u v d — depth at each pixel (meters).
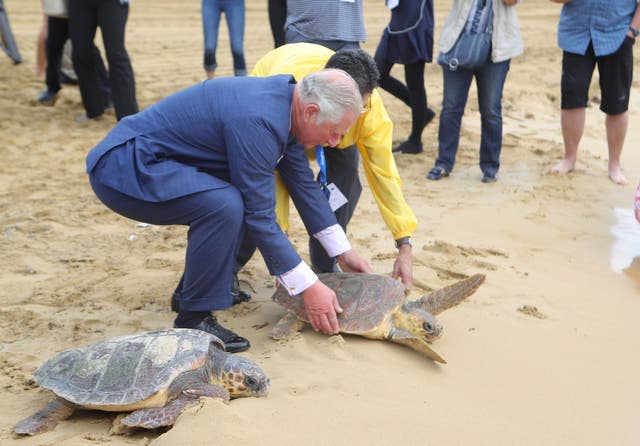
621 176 7.37
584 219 6.30
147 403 3.06
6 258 5.19
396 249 5.39
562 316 4.48
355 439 3.06
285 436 3.00
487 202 6.63
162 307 4.41
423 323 3.82
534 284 4.93
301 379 3.49
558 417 3.47
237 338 3.83
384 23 15.13
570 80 7.23
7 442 3.04
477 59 6.84
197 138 3.52
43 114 9.03
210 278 3.63
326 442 3.01
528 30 14.71
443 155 7.34
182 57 12.09
